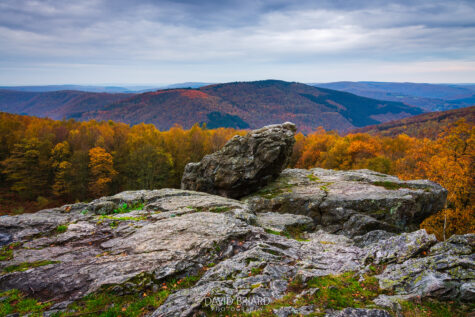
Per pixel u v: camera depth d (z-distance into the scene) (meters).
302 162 88.62
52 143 66.94
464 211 28.77
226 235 14.38
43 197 58.56
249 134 32.44
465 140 32.22
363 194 25.52
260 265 11.42
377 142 81.19
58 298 9.95
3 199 56.94
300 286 9.84
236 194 31.70
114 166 66.06
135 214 19.02
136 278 10.78
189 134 87.19
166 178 63.12
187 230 15.14
